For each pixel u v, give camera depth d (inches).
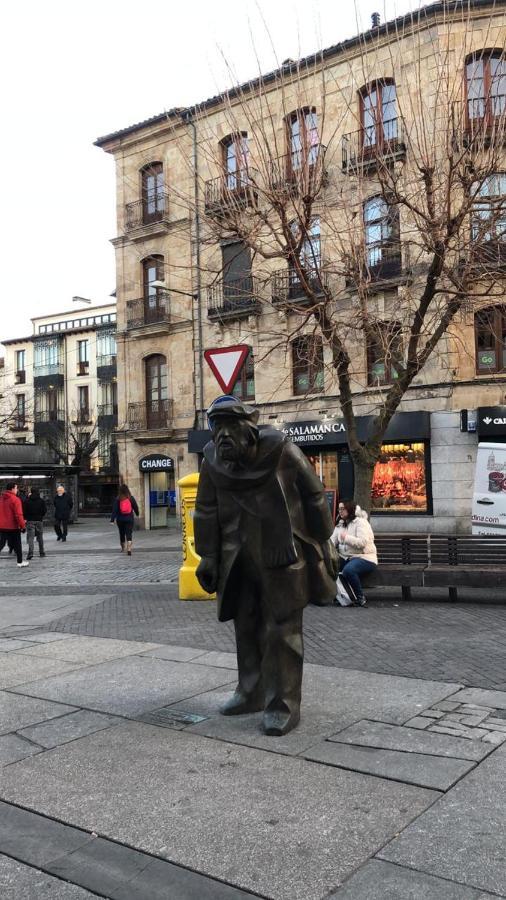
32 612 370.9
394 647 260.2
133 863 113.4
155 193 1106.7
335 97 775.1
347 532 359.3
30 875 111.4
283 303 437.7
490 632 285.0
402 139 581.3
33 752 161.2
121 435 1152.2
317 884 105.3
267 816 126.8
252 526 174.2
